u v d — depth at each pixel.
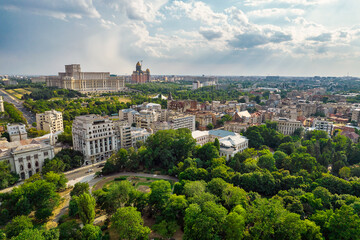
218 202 145.25
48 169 187.00
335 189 157.38
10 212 137.12
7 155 184.50
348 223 112.00
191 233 115.81
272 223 116.81
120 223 113.44
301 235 116.81
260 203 125.81
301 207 132.50
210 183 152.25
